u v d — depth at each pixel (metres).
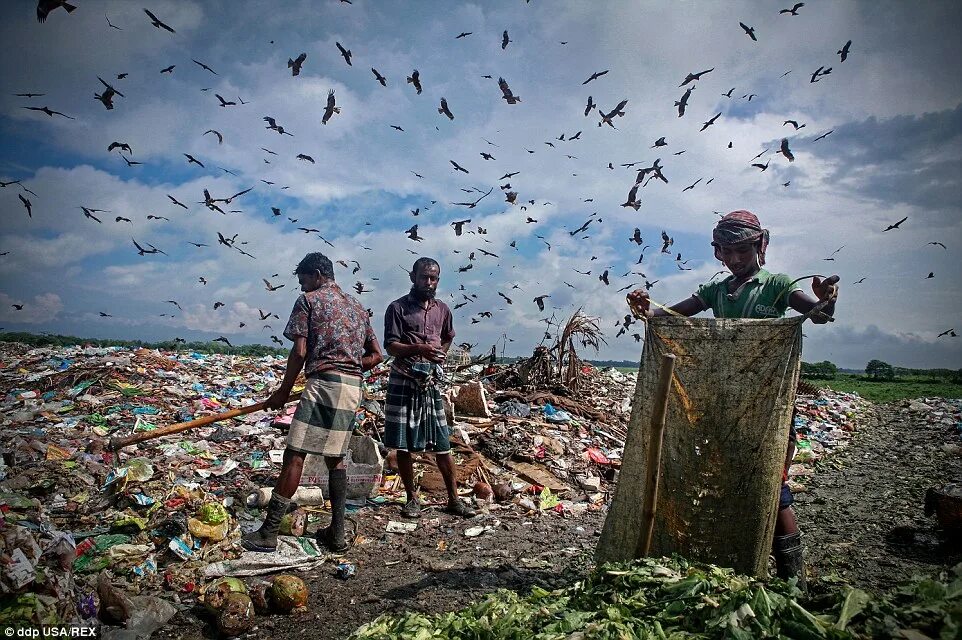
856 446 10.36
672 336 2.80
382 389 8.81
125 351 11.14
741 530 2.68
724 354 2.69
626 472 2.94
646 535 2.63
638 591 2.38
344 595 3.58
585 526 5.21
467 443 6.80
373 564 4.09
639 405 2.92
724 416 2.68
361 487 5.24
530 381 9.80
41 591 2.82
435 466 6.23
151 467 4.98
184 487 4.58
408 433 5.01
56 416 7.20
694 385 2.72
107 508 4.51
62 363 9.91
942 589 2.01
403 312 5.10
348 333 4.23
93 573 3.46
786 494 2.94
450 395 8.20
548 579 3.84
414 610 3.37
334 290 4.37
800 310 2.93
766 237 3.12
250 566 3.76
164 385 9.12
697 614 2.14
